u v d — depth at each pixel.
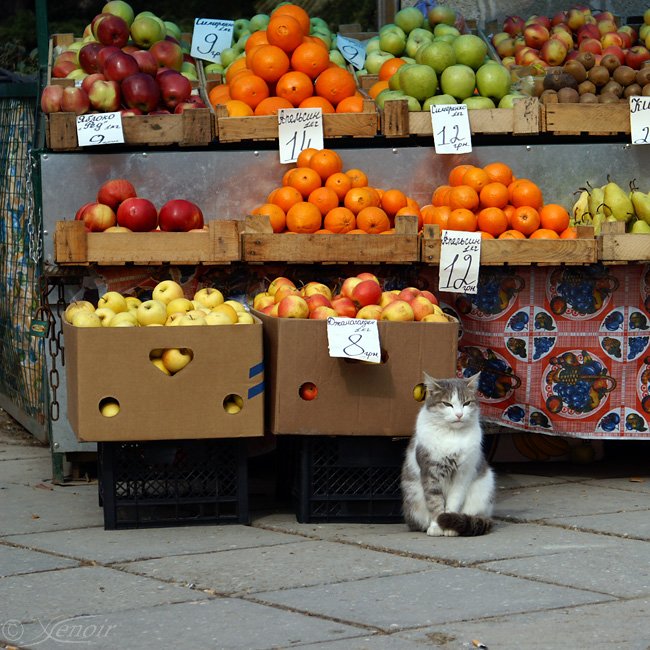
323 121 5.94
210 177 6.02
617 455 6.66
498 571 4.11
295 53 6.28
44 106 5.92
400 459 5.05
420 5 7.45
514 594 3.82
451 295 5.78
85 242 5.39
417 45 6.95
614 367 5.81
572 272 5.74
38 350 6.96
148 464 4.95
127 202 5.59
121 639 3.41
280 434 4.95
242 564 4.27
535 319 5.77
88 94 5.91
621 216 5.93
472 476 4.80
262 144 6.14
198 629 3.49
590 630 3.44
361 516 5.06
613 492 5.65
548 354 5.79
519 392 5.80
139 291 5.67
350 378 4.87
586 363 5.80
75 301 5.61
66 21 9.19
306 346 4.82
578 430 5.84
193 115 5.82
